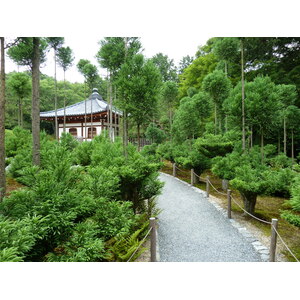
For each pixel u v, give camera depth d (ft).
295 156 55.01
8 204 10.89
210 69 61.62
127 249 12.53
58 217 10.07
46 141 33.50
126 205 13.93
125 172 16.19
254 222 19.40
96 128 77.92
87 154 32.86
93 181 13.99
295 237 16.43
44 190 10.77
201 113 40.83
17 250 8.22
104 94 112.47
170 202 25.58
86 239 10.34
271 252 13.01
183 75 77.20
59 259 9.74
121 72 24.99
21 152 29.89
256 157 27.37
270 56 53.72
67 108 84.02
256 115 25.64
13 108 82.48
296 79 49.29
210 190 30.81
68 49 46.60
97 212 12.49
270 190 21.06
